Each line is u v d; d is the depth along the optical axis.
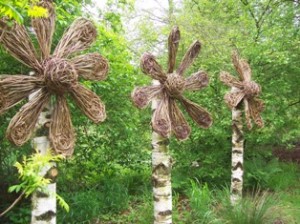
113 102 5.82
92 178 6.79
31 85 2.39
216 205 5.71
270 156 8.49
